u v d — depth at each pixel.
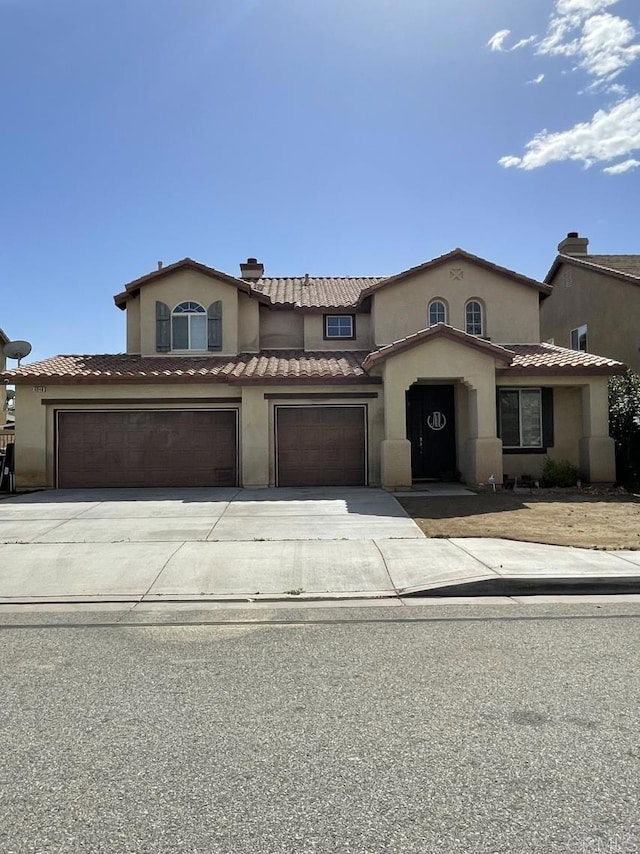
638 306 20.62
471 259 19.19
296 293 22.02
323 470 17.80
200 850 2.98
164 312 19.70
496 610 7.04
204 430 17.97
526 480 17.16
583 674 5.09
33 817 3.26
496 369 16.89
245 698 4.72
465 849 2.96
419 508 13.34
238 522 12.09
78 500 15.20
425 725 4.23
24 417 17.72
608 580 7.80
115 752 3.93
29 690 4.91
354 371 17.56
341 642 5.99
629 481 17.05
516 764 3.72
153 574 8.59
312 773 3.65
